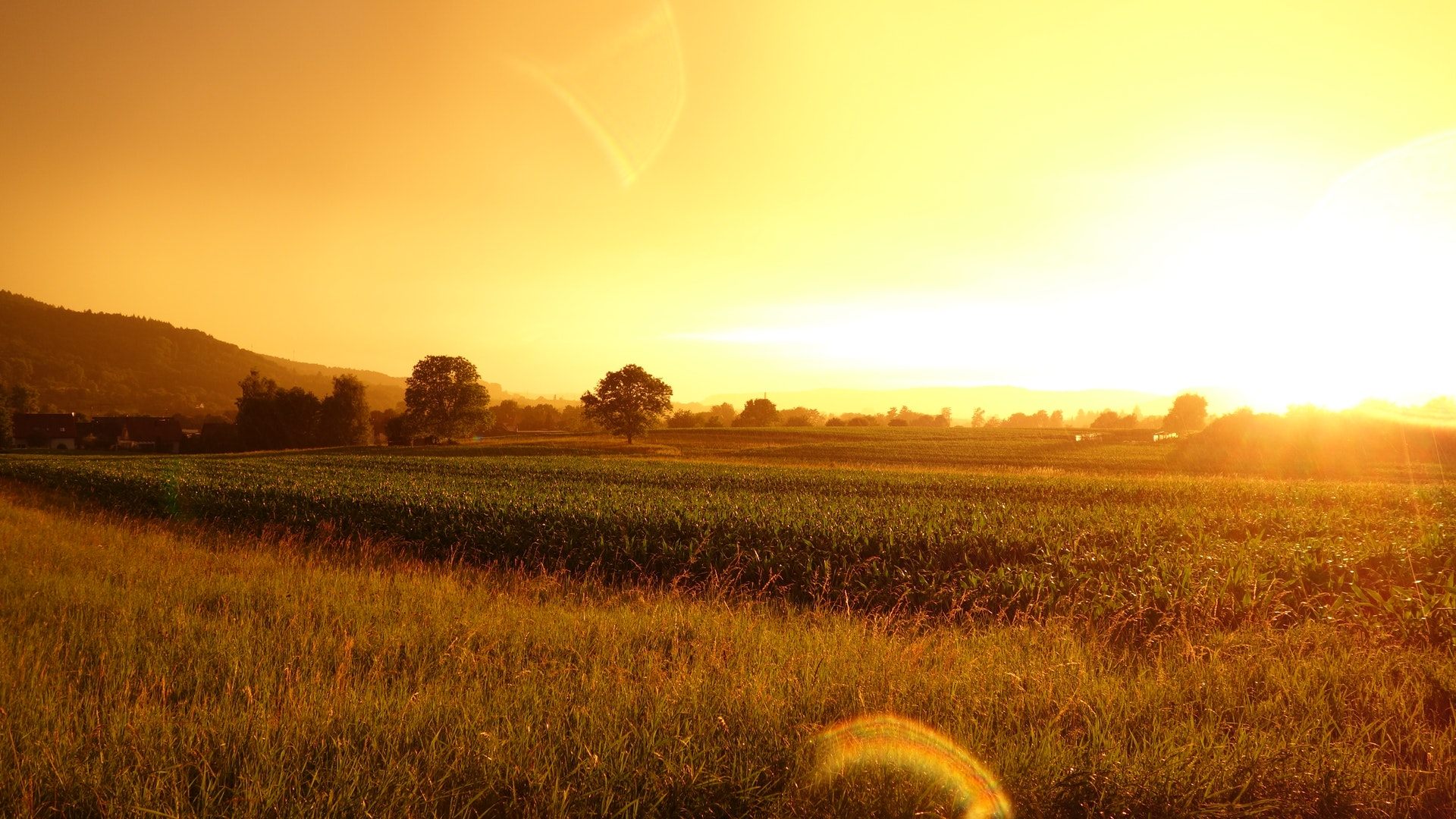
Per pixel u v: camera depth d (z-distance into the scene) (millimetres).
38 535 13133
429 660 6109
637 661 6008
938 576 10305
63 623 6777
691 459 60688
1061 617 8258
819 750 4062
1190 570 9234
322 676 5391
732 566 11297
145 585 9008
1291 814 3672
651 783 3729
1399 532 13500
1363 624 7461
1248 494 24031
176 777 3795
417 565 12438
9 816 3545
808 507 16922
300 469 31906
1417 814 3748
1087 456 64250
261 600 8234
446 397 88250
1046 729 4430
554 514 15000
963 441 84625
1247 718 4715
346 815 3496
